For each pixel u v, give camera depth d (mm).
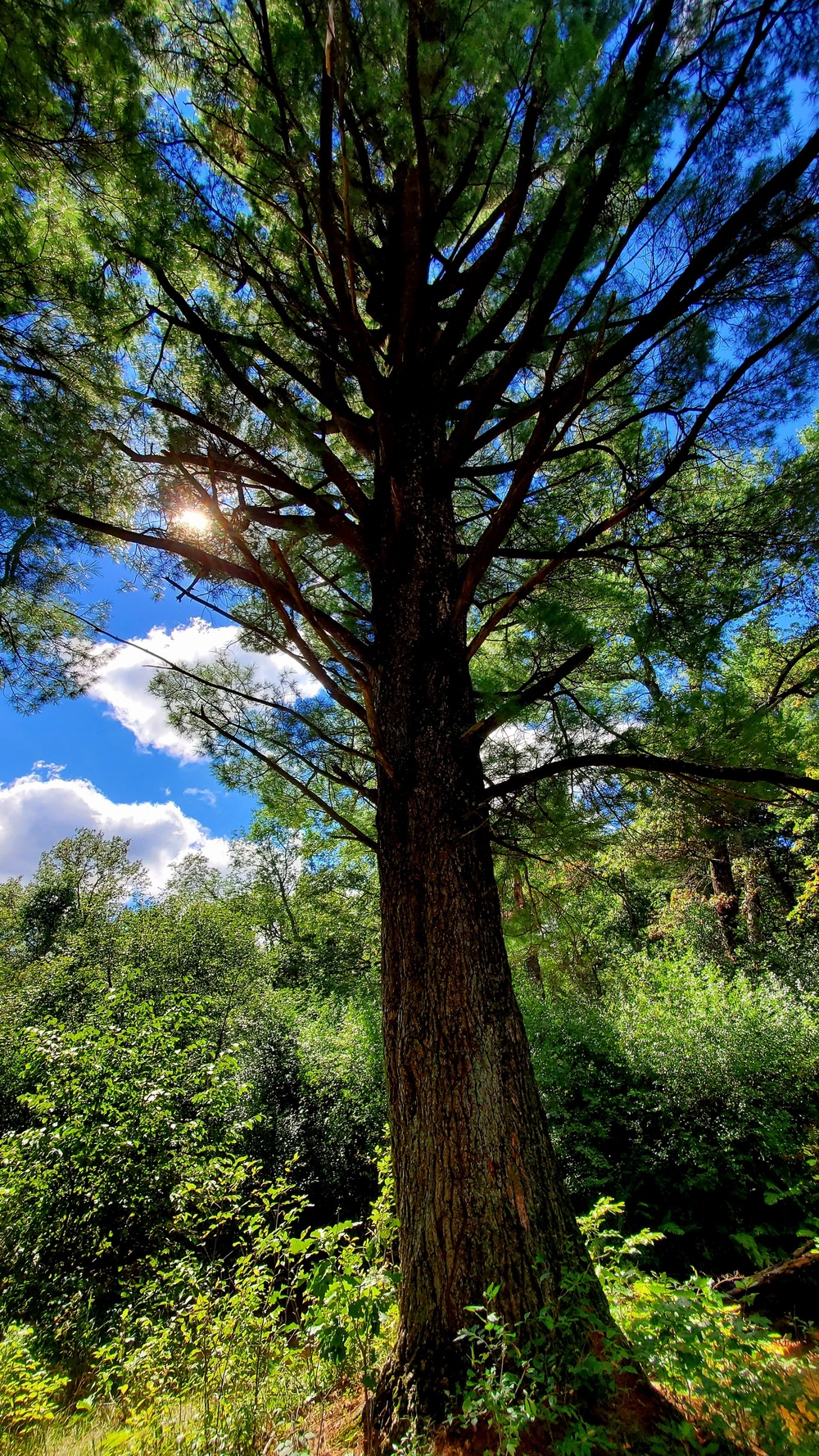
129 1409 3160
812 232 2783
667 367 3418
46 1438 3057
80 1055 5902
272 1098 7980
